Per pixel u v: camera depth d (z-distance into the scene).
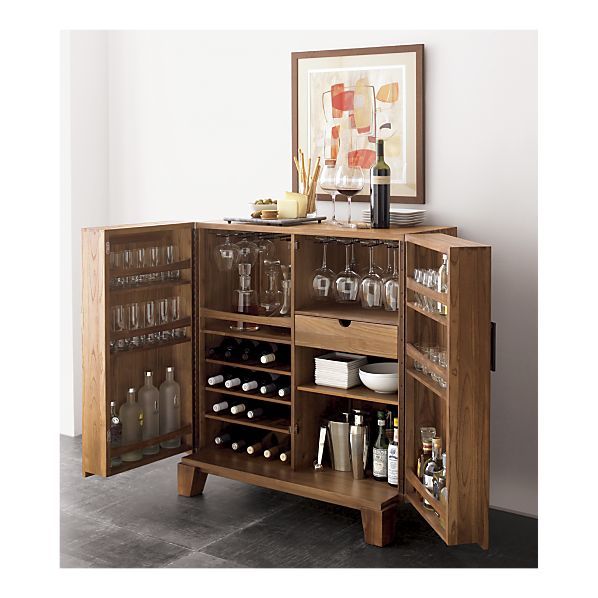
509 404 3.63
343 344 3.48
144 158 4.62
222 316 3.81
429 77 3.69
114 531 3.48
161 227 3.67
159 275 3.76
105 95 4.70
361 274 3.84
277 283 3.86
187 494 3.85
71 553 3.28
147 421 3.81
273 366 3.77
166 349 4.00
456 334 2.85
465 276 2.84
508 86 3.52
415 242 3.15
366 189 3.91
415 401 3.35
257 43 4.18
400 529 3.51
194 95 4.41
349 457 3.66
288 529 3.50
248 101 4.24
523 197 3.52
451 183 3.69
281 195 4.19
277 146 4.18
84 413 3.58
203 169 4.43
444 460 3.12
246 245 3.77
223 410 3.98
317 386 3.64
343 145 3.93
